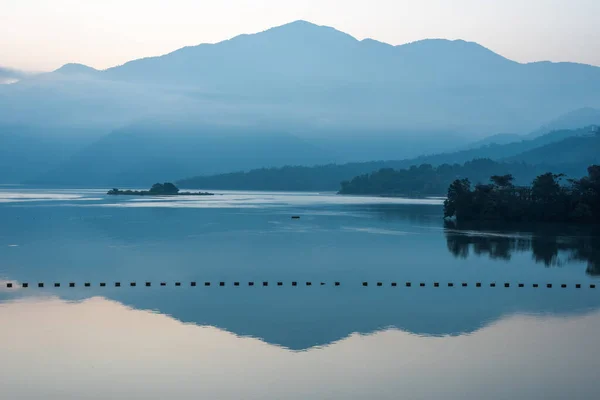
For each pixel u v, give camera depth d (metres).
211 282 76.50
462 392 41.84
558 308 63.28
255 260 93.19
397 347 50.53
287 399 40.72
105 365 46.09
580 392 41.94
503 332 54.62
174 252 101.00
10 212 192.38
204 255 97.88
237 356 48.22
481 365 46.50
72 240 116.50
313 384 43.06
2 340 51.50
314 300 66.94
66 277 78.25
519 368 45.94
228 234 128.50
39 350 49.12
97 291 70.69
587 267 86.44
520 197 159.38
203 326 56.12
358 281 77.69
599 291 71.56
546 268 85.75
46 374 44.34
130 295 68.75
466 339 52.56
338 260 93.25
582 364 46.72
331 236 124.62
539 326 56.53
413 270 84.69
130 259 93.31
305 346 50.72
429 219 170.25
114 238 120.31
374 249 105.38
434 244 111.44
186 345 50.66
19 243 111.81
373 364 46.69
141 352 48.94
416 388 42.47
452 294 70.12
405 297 68.50
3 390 41.72
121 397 40.84
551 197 154.88
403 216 184.25
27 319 57.78
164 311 61.56
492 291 71.81
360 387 42.56
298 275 81.12
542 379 44.00
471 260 93.00
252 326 56.34
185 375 44.41
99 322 57.09
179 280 77.50
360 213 199.62
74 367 45.66
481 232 132.50
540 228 140.62
